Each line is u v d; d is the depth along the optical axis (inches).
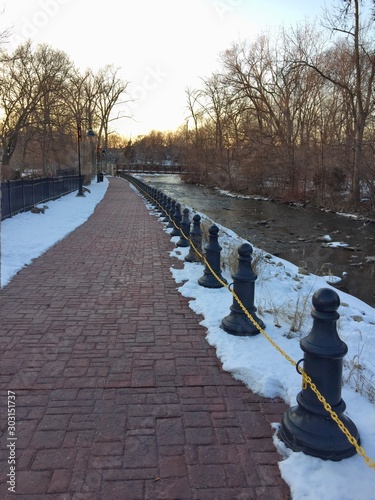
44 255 358.9
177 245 407.5
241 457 109.1
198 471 103.7
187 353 169.2
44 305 226.1
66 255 360.8
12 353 166.7
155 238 460.8
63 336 184.2
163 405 132.0
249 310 184.9
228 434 118.2
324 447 105.3
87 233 490.9
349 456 106.0
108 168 3191.4
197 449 111.7
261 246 579.5
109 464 105.4
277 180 1405.0
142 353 168.6
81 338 182.2
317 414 109.4
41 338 181.8
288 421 114.4
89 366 156.7
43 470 102.9
